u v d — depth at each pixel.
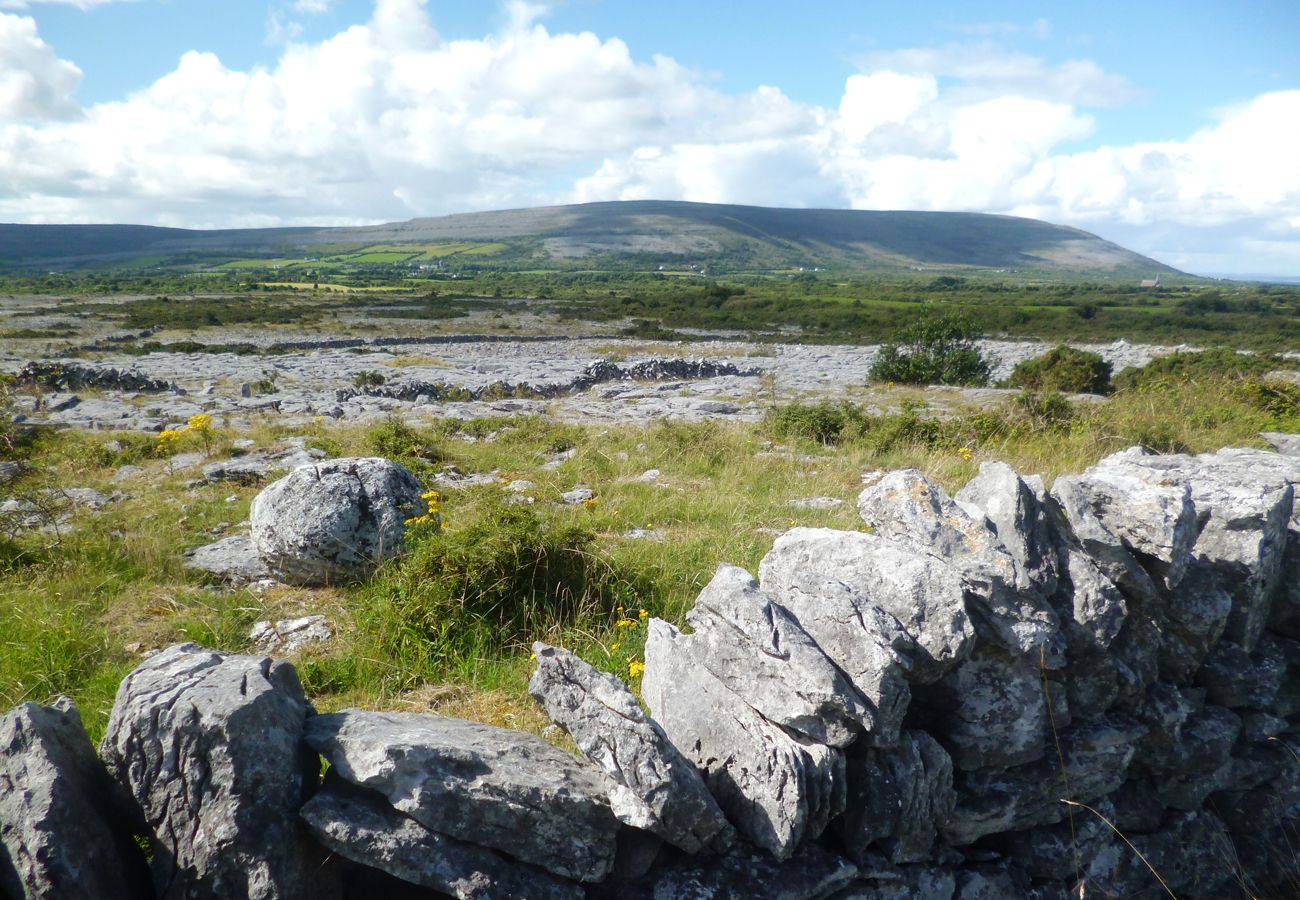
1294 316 69.44
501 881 2.81
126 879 2.78
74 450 12.42
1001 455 11.84
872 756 3.35
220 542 7.95
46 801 2.61
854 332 60.72
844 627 3.39
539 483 10.38
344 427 16.09
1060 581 4.00
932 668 3.42
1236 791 4.63
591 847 2.94
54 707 3.09
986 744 3.65
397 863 2.73
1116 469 4.58
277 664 3.21
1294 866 4.55
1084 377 23.91
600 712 3.05
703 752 3.44
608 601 6.23
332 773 2.96
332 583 6.90
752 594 3.53
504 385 24.06
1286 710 4.64
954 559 3.83
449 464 11.64
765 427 15.08
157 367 32.38
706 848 3.15
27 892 2.56
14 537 7.69
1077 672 3.94
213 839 2.72
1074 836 3.95
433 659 5.39
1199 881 4.37
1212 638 4.22
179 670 3.07
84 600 6.36
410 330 56.88
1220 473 5.34
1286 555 4.70
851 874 3.29
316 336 51.97
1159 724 4.10
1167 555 3.92
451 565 5.88
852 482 10.57
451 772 2.86
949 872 3.65
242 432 14.88
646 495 9.66
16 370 28.12
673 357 40.47
